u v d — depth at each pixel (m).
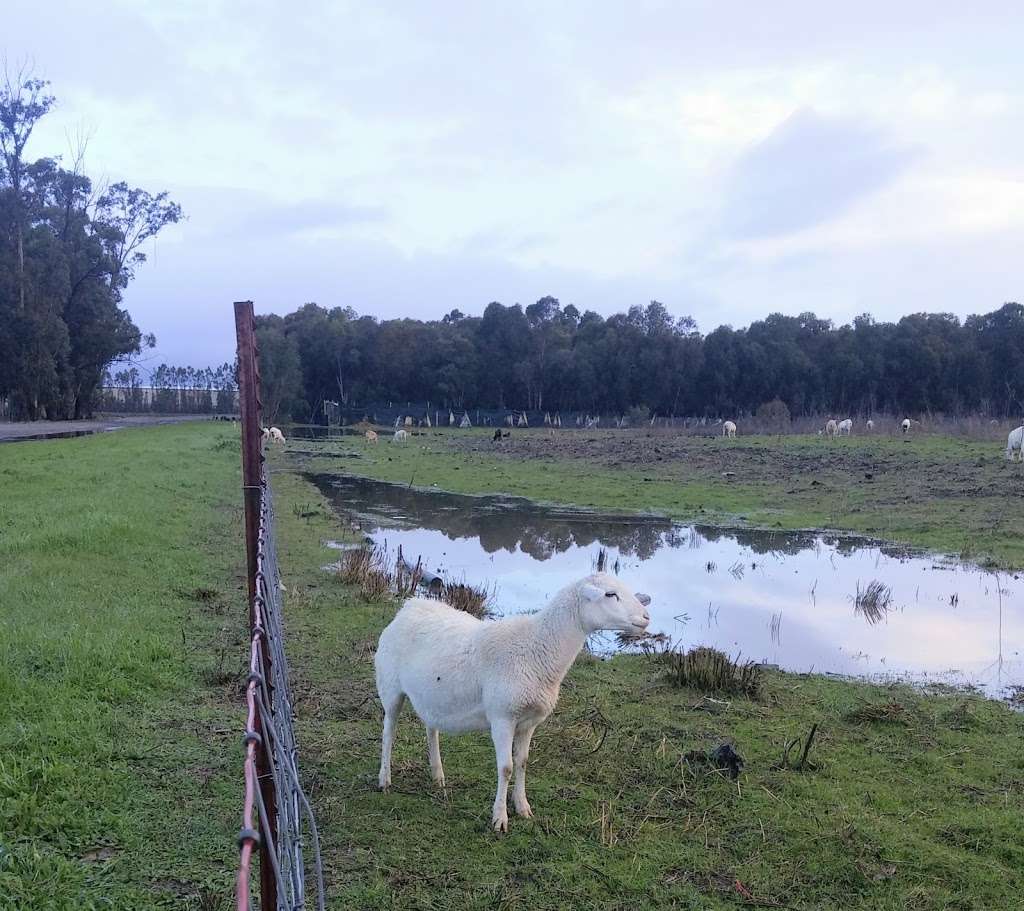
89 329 56.12
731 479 26.75
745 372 71.50
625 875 4.82
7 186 50.66
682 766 6.29
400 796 5.67
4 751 5.41
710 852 5.14
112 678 6.89
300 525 17.58
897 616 11.37
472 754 6.45
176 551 12.63
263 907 2.96
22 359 51.00
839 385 69.81
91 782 5.20
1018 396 64.88
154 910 4.09
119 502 15.79
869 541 16.80
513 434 56.22
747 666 8.45
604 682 8.43
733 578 13.68
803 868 4.99
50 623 8.20
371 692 7.63
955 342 68.06
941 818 5.64
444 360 82.44
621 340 77.19
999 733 7.24
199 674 7.47
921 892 4.75
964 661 9.47
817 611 11.67
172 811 5.07
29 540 11.59
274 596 6.65
